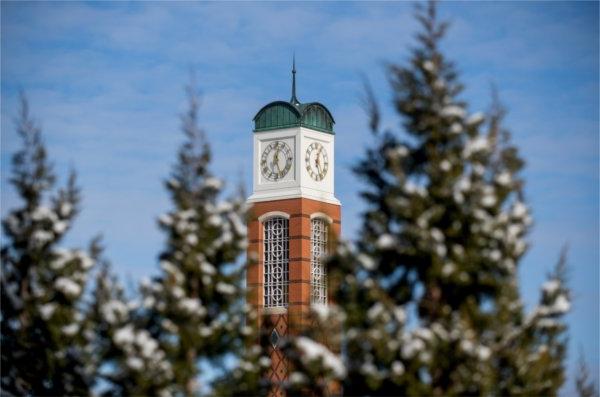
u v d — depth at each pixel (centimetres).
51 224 13888
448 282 11819
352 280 11906
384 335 11538
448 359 11625
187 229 12669
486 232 11825
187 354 12494
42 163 14138
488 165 12256
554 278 12350
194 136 13075
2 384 14050
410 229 11750
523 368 12012
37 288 13688
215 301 12825
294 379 11850
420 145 12225
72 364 13412
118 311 12438
